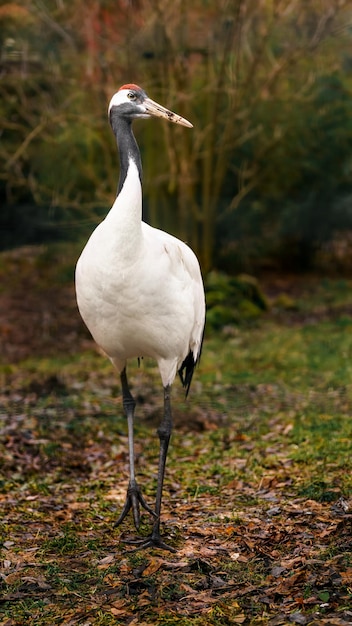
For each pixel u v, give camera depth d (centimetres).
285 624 483
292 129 2067
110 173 1778
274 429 976
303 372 1290
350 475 747
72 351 1541
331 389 1170
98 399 1152
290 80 1992
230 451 888
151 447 922
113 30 1692
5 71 1661
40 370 1369
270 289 2123
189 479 798
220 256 2216
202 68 1894
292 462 821
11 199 2027
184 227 1838
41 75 1667
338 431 923
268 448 883
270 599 521
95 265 609
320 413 1027
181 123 637
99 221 1788
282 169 2136
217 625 493
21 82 1742
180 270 643
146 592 538
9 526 667
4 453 870
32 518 691
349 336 1551
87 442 938
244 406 1104
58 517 695
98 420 1032
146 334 632
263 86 1778
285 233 2294
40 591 549
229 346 1512
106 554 609
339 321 1703
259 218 2234
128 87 643
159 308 623
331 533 610
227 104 1977
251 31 1830
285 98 1992
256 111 2011
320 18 1744
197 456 886
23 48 1590
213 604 517
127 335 636
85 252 624
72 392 1204
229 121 1800
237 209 2164
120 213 601
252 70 1719
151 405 1119
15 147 1892
